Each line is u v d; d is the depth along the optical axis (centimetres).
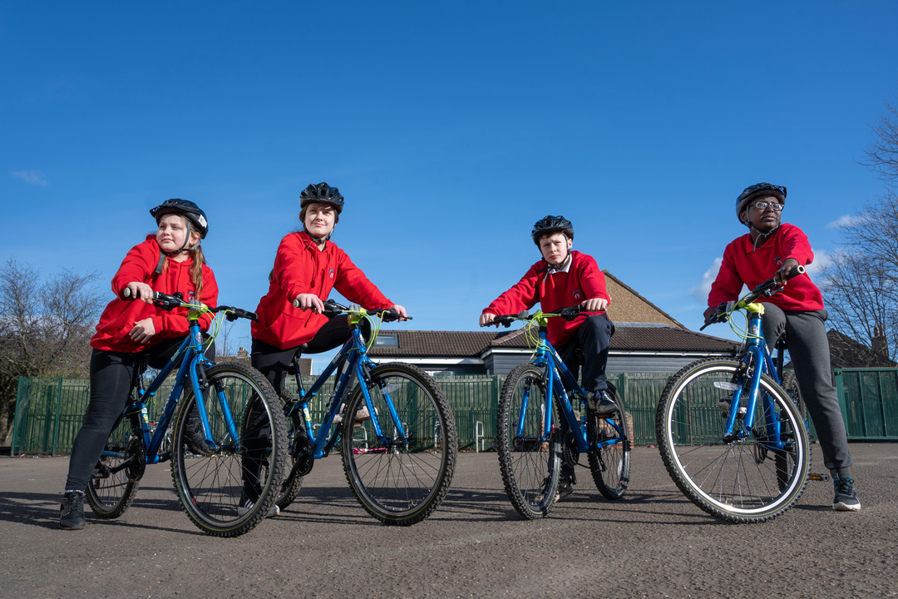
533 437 302
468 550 219
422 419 277
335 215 340
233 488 284
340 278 355
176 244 320
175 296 285
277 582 183
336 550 225
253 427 281
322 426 305
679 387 282
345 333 316
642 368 2164
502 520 284
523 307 371
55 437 1445
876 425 1464
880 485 395
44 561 216
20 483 611
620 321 2853
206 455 282
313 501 382
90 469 296
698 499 264
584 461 345
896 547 207
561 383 327
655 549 214
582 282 349
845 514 279
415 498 277
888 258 2030
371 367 294
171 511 354
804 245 303
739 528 250
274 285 323
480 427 1399
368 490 288
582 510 311
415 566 198
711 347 2189
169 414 300
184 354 299
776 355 333
